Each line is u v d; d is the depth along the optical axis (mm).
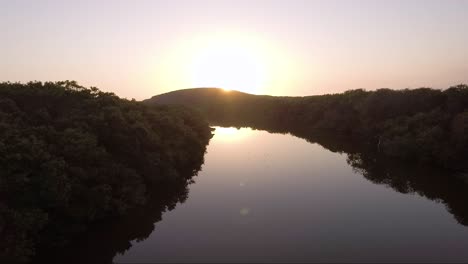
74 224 25031
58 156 27203
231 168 46562
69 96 39344
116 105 42969
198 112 78625
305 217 29250
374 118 71625
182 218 29078
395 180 40719
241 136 81125
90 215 25672
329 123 87375
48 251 23047
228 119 127250
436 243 24672
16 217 20922
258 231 26484
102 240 25281
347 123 81938
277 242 24719
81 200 25906
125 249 23984
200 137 64125
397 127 59031
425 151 48500
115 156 33531
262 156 55062
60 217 24562
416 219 29031
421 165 47781
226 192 35938
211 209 31094
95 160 29484
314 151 59938
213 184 38812
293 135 82812
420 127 54719
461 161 44125
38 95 37094
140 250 23703
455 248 23953
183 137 49812
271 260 22266
